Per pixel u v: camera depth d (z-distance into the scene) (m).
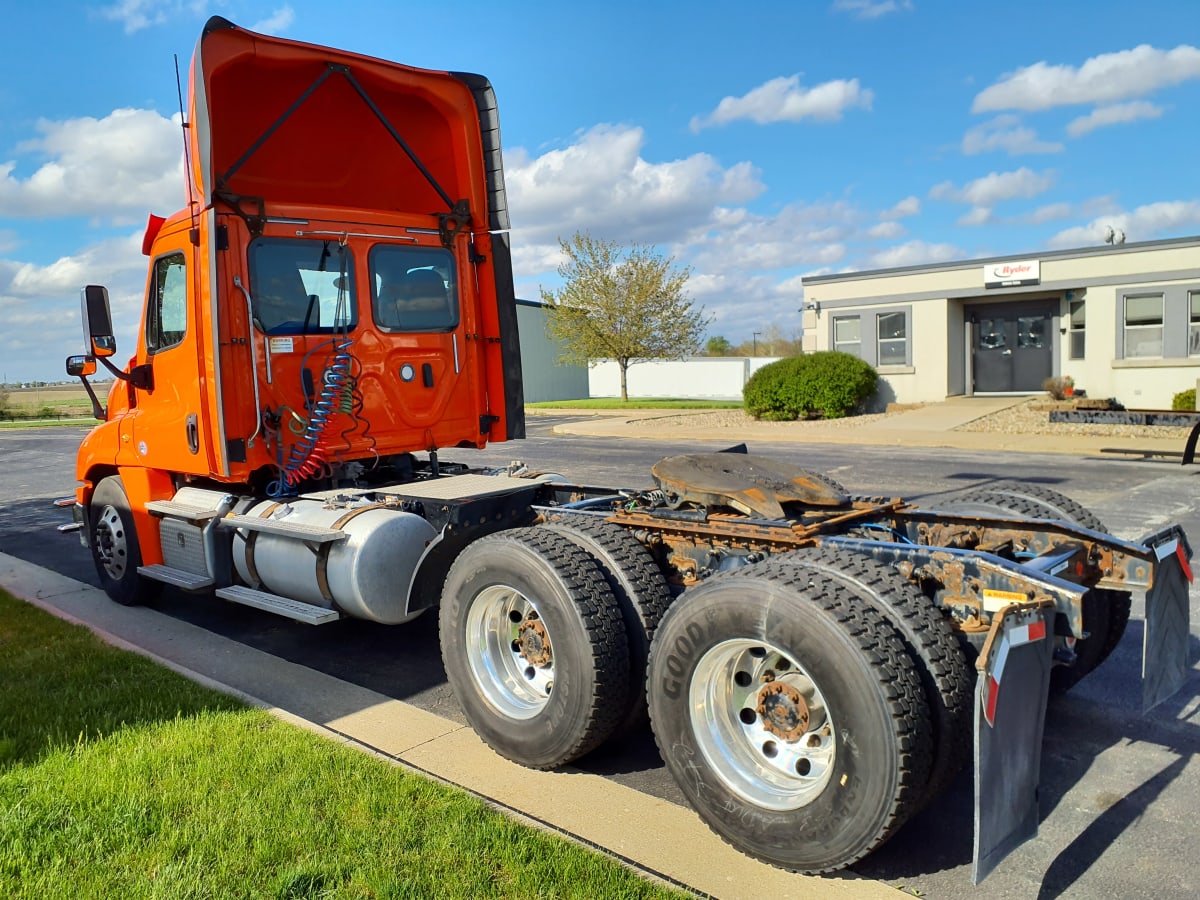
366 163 6.34
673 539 3.99
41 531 10.53
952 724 2.85
